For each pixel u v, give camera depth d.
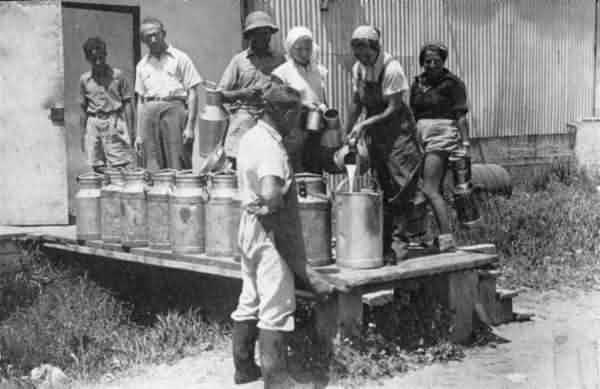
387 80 6.11
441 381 5.42
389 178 6.34
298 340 5.77
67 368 5.89
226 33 10.55
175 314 6.46
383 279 5.62
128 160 9.15
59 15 8.73
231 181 6.18
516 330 6.80
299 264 5.13
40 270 7.66
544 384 5.35
